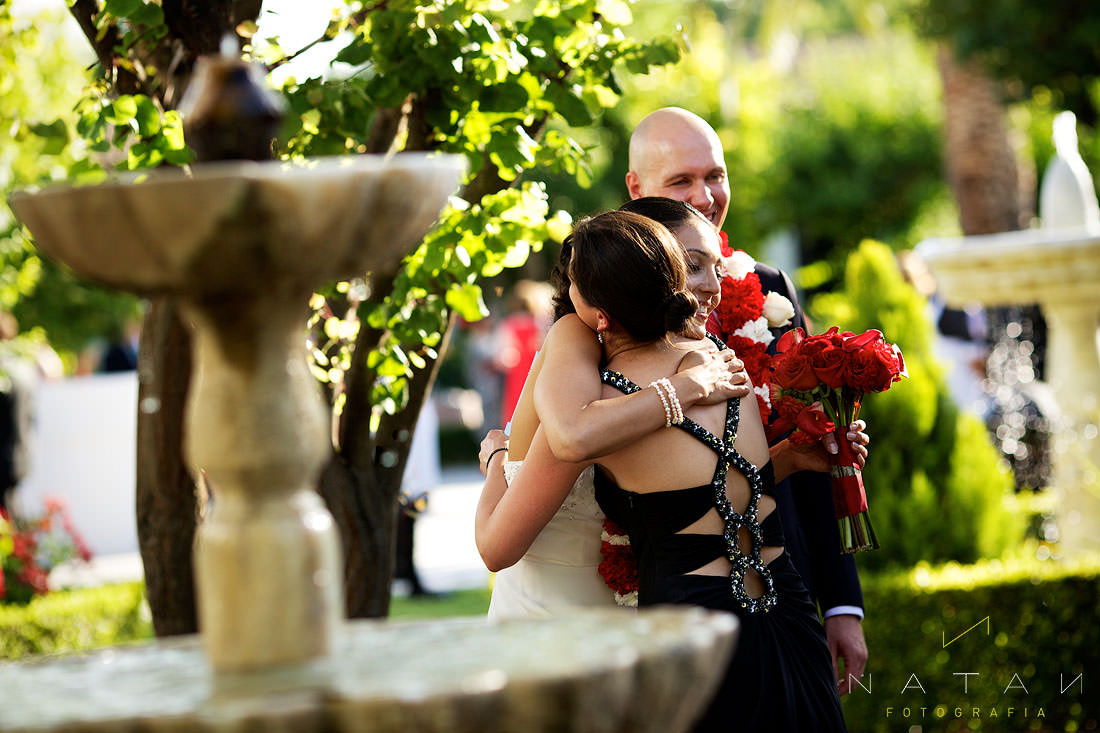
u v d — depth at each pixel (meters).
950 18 17.14
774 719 3.06
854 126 27.66
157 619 4.12
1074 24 16.30
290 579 2.09
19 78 6.99
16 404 11.32
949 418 7.20
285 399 2.13
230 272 2.03
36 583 8.54
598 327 3.29
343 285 4.29
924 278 10.71
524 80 4.18
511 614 3.57
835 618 4.14
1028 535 8.52
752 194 23.59
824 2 33.19
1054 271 7.91
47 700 2.05
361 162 2.11
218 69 2.21
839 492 3.75
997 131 18.31
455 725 1.80
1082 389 8.09
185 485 4.05
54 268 16.38
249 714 1.79
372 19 3.87
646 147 4.58
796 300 4.37
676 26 4.50
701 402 3.18
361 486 4.30
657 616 2.29
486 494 3.59
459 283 4.20
